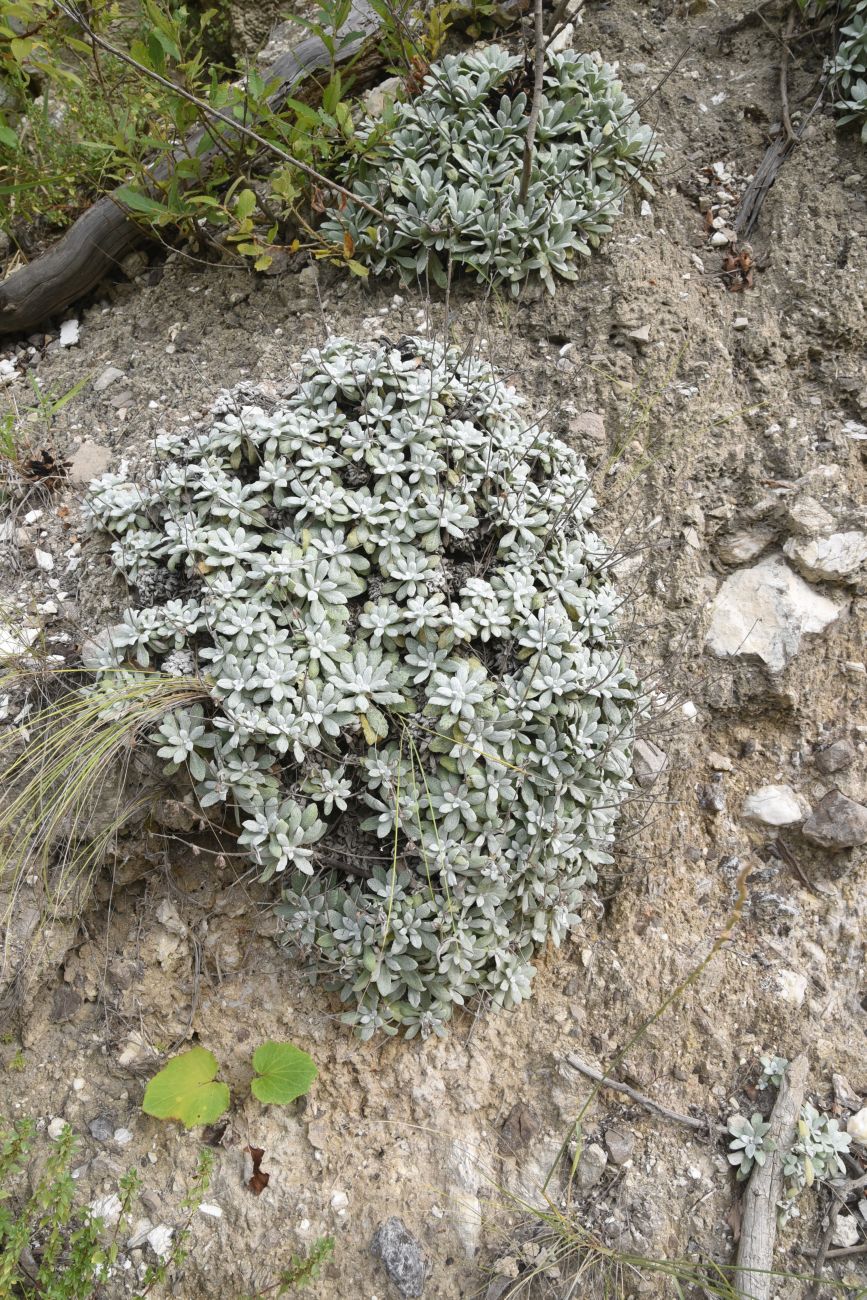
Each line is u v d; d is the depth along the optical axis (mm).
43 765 937
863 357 1174
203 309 1254
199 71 1178
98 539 1079
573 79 1230
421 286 1223
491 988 989
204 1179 917
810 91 1277
